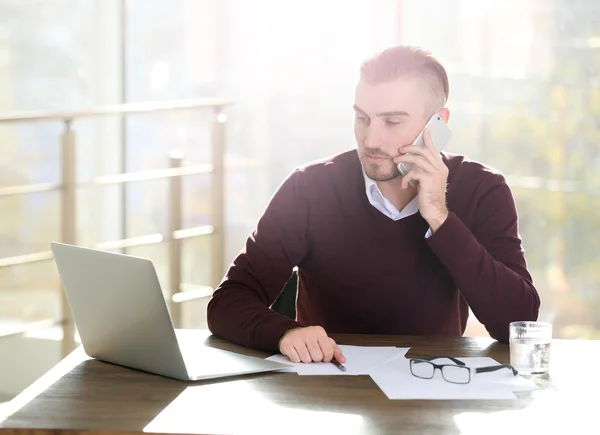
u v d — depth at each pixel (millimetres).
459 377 1559
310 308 2168
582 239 3654
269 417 1355
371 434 1285
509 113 3705
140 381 1541
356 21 3840
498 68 3701
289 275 2104
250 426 1316
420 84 1892
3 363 3967
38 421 1335
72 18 3971
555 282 3709
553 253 3703
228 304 1887
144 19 3998
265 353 1738
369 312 2090
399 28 3793
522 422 1344
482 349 1773
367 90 1908
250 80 3959
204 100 3922
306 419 1348
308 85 3920
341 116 3902
